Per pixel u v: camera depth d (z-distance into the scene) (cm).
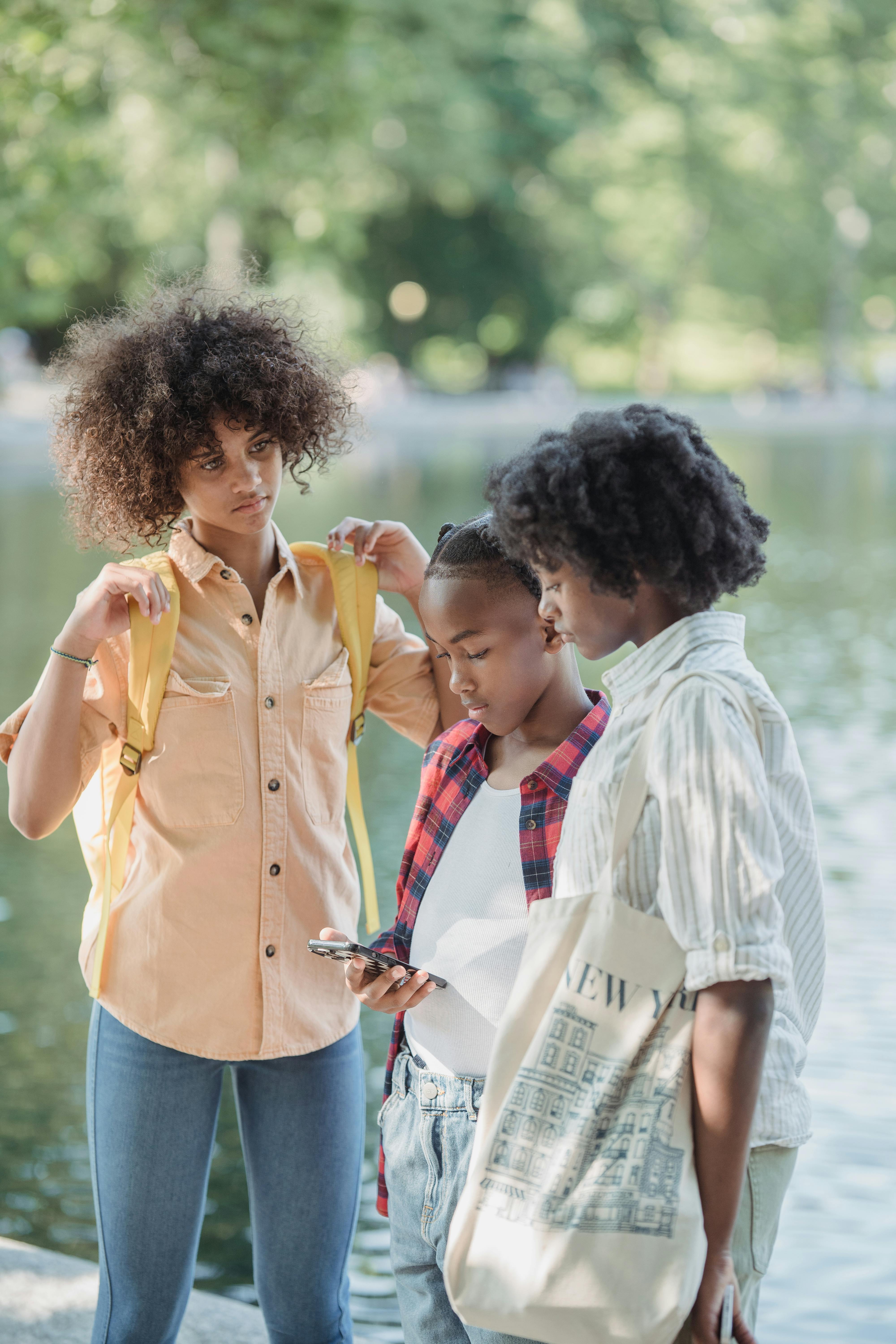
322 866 232
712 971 157
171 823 224
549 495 169
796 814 171
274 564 239
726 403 4972
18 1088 419
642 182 4862
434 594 198
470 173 3953
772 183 4962
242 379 221
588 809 173
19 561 1460
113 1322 228
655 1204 161
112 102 2217
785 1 4759
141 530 239
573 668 204
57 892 579
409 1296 203
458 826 204
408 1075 204
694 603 173
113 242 3128
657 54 4550
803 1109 174
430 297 4522
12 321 2756
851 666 1012
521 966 173
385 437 3284
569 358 5416
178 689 223
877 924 535
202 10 1702
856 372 5728
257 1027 226
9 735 233
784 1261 344
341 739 238
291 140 1956
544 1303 163
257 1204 234
